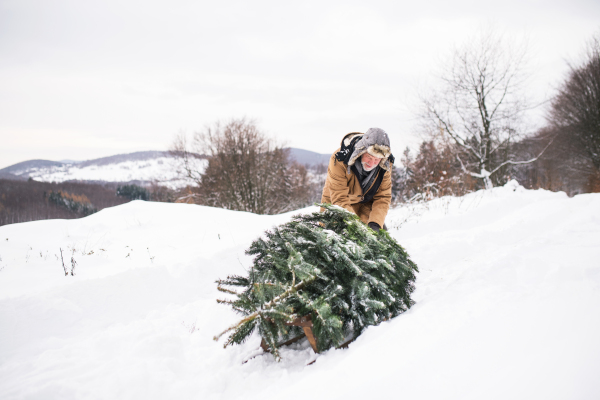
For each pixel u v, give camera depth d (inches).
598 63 975.0
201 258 178.5
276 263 99.7
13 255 223.1
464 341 72.9
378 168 141.3
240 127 1183.6
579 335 65.4
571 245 155.4
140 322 122.4
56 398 77.2
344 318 96.3
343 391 64.4
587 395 50.1
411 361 69.0
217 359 94.7
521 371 59.4
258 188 1172.5
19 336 113.2
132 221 316.8
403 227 267.4
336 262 99.7
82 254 223.8
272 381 82.3
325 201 160.6
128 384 80.4
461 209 319.6
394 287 107.7
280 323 84.6
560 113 1058.1
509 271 125.3
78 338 116.3
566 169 1120.2
